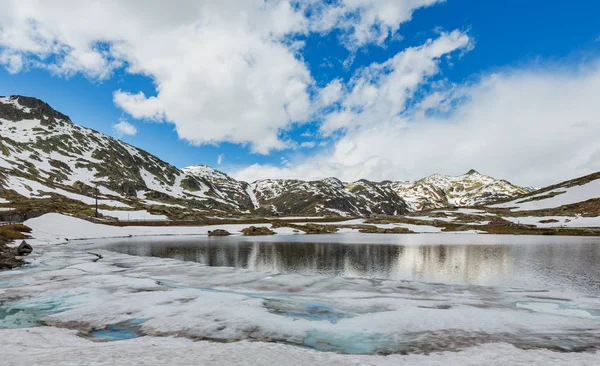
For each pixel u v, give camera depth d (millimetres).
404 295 21797
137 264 35062
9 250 41906
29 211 82875
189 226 109938
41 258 39812
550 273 30250
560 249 50500
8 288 22922
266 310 18016
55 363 9734
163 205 179375
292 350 11984
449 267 34031
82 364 9633
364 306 18969
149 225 107250
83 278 26875
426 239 74812
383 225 130625
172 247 55844
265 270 32781
